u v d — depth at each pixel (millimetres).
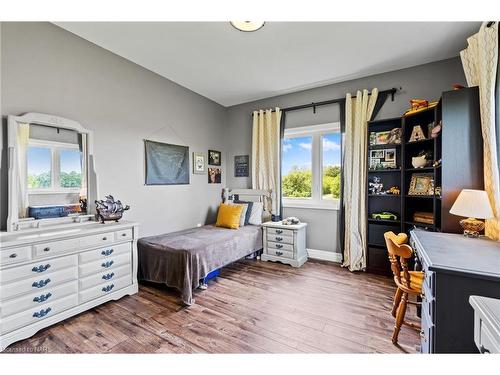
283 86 3602
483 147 1902
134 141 2926
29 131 2051
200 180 3934
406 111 2959
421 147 2867
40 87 2121
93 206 2469
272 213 3930
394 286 2680
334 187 3633
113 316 2064
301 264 3414
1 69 1910
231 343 1710
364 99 3170
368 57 2738
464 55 2145
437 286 1166
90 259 2107
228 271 3164
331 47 2529
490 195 1813
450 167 2004
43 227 2094
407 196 2832
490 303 857
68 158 2307
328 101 3494
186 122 3668
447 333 1149
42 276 1808
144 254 2689
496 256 1310
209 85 3576
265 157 4059
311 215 3752
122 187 2795
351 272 3123
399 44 2467
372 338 1770
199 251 2510
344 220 3375
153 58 2799
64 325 1918
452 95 2004
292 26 2176
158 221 3221
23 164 2010
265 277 2957
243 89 3727
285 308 2211
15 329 1672
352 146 3293
